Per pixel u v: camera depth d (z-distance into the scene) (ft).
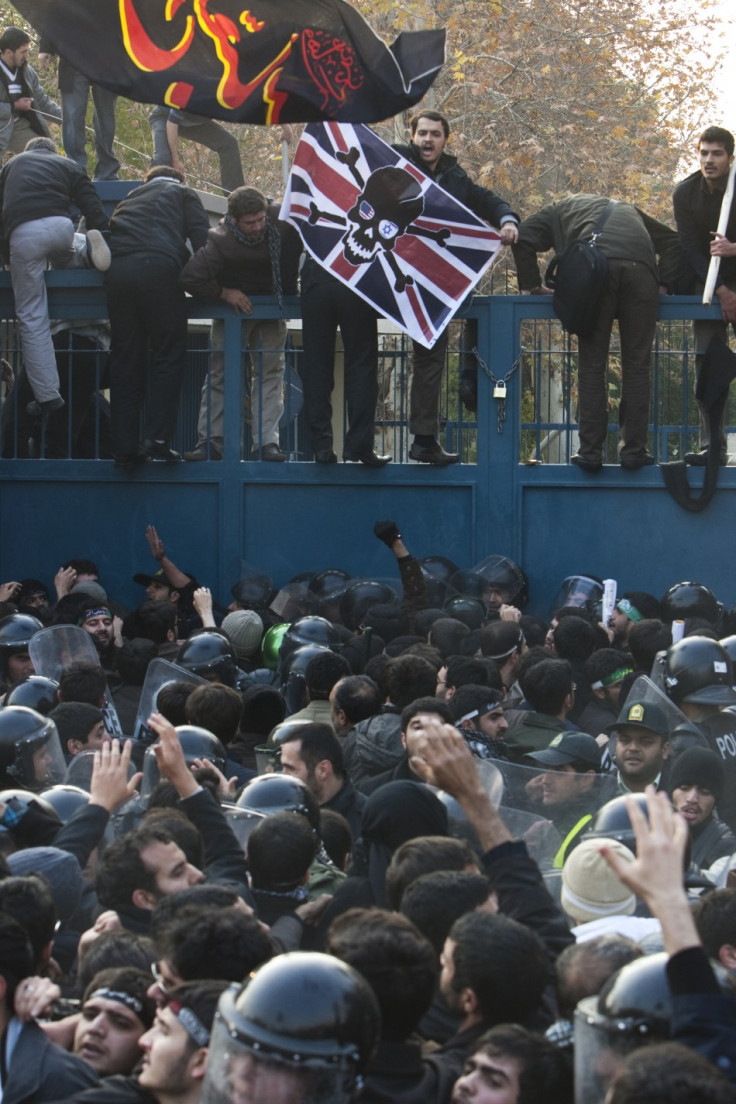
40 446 64.85
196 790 24.63
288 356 62.34
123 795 25.35
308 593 55.88
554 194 132.36
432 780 21.90
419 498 60.85
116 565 62.64
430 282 57.72
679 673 34.40
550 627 50.39
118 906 21.89
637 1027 14.51
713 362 58.95
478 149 125.70
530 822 27.71
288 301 60.75
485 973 17.44
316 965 14.33
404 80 53.06
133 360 60.23
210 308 61.26
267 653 49.85
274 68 52.60
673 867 15.47
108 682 43.62
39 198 59.93
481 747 32.40
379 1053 16.71
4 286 63.41
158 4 52.34
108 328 67.10
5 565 63.36
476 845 25.46
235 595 56.80
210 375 62.03
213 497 61.93
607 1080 14.61
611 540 59.98
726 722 33.96
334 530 61.21
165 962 17.53
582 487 60.03
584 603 56.59
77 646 42.34
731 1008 14.39
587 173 130.62
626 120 137.08
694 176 58.39
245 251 59.26
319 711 36.65
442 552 60.75
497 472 60.49
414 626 48.91
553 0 131.13
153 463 62.13
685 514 59.57
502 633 41.50
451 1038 19.06
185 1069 16.20
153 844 21.98
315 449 60.70
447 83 128.57
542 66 129.59
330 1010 13.92
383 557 61.00
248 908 20.10
